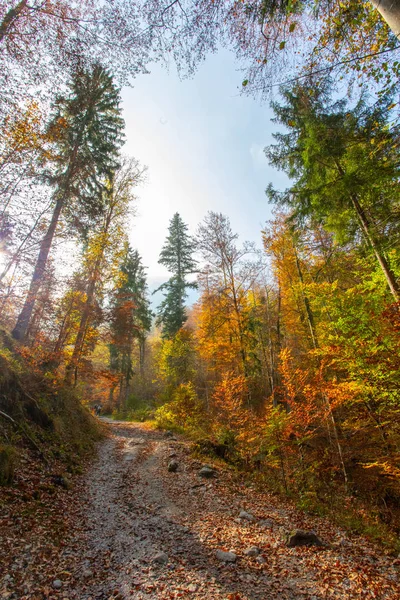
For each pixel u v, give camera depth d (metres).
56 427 10.06
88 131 15.73
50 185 11.73
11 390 8.96
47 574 4.38
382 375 7.94
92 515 6.64
